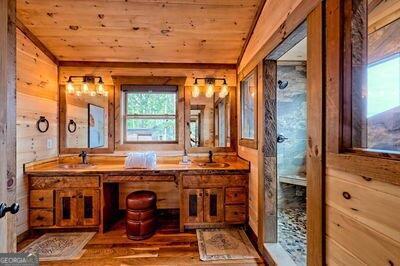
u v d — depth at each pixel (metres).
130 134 3.81
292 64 3.82
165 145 3.78
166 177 3.17
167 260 2.51
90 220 3.13
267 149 2.57
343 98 1.27
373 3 1.47
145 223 2.99
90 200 3.12
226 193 3.19
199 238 2.97
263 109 2.58
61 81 3.66
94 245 2.82
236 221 3.20
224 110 3.83
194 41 3.24
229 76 3.83
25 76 2.93
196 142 3.82
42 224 3.06
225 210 3.19
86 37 3.13
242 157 3.54
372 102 1.32
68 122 3.71
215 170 3.16
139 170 3.13
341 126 1.28
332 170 1.35
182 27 2.96
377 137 1.30
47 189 3.07
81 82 3.68
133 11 2.69
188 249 2.72
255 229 2.88
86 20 2.82
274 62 2.58
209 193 3.18
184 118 3.79
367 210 1.08
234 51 3.48
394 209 0.94
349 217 1.21
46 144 3.37
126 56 3.58
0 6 1.08
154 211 3.14
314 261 1.52
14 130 1.22
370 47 1.42
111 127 3.73
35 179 3.05
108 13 2.72
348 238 1.21
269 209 2.57
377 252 1.03
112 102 3.73
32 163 3.09
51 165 3.47
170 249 2.72
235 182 3.19
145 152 3.59
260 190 2.66
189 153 3.80
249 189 3.16
